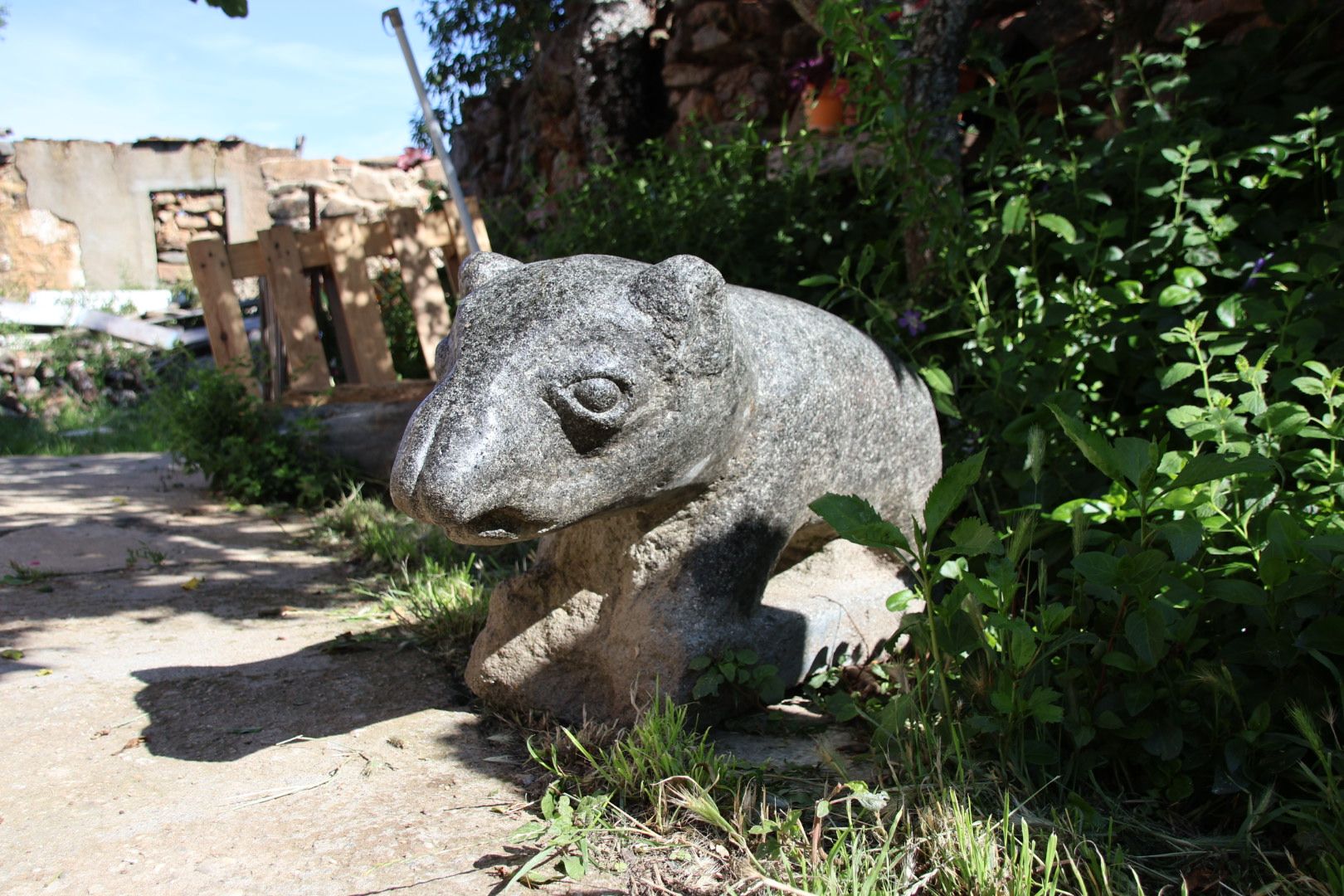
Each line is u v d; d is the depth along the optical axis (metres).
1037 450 2.46
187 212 17.80
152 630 3.77
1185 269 3.71
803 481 2.79
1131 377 3.79
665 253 5.64
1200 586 2.37
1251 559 2.58
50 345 13.03
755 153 6.04
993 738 2.41
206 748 2.67
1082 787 2.33
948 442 4.02
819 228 5.39
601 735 2.57
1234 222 3.93
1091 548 2.94
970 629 2.43
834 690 2.97
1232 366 3.56
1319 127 4.18
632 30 8.66
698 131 6.28
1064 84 5.64
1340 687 2.13
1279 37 4.43
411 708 2.96
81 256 17.00
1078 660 2.41
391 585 4.27
